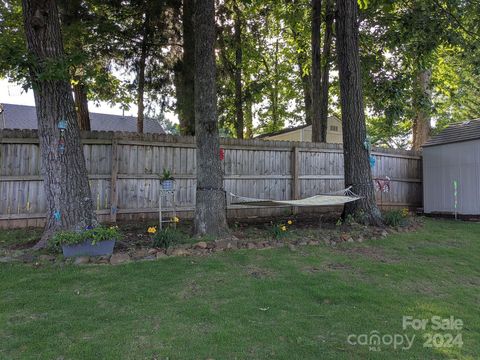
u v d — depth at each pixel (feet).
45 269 14.20
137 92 33.24
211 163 19.31
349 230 21.71
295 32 42.32
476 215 30.73
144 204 25.13
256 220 26.61
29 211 22.24
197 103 19.54
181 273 14.06
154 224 23.18
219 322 10.23
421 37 28.99
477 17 27.89
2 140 21.57
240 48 42.91
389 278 14.48
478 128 32.07
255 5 36.29
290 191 30.27
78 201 17.33
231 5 35.65
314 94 35.04
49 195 17.20
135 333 9.52
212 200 19.17
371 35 32.30
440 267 16.24
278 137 69.10
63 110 17.26
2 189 21.63
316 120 34.99
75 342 9.00
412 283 14.15
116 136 24.20
